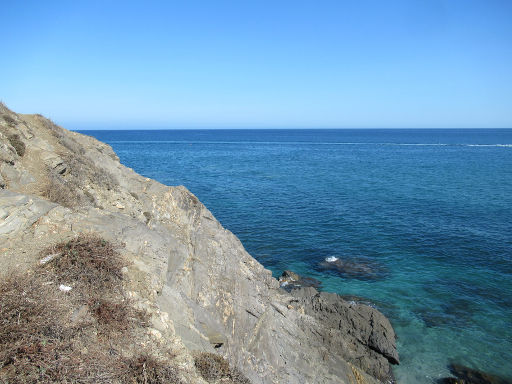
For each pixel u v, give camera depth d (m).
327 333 19.33
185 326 11.75
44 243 11.03
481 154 120.44
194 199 23.66
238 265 19.75
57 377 7.25
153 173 72.31
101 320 9.03
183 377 8.94
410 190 58.97
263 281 22.09
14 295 8.30
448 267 29.78
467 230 38.25
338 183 65.38
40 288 9.07
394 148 151.12
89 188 17.30
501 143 179.75
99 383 7.56
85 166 18.77
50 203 13.04
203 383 9.54
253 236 36.50
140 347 8.97
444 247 33.78
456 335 21.42
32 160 15.35
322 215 43.78
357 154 124.44
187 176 70.12
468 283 27.17
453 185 63.12
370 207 47.75
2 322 7.70
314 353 17.59
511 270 29.12
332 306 21.89
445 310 23.88
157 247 14.02
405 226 39.69
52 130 20.08
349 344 19.53
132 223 14.66
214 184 62.31
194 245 18.59
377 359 18.89
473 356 19.70
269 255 32.12
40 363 7.30
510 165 89.44
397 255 32.09
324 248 33.62
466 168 84.81
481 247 33.69
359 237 36.38
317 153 128.50
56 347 7.80
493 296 25.41
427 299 25.12
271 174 75.44
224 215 43.38
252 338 16.16
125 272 11.16
